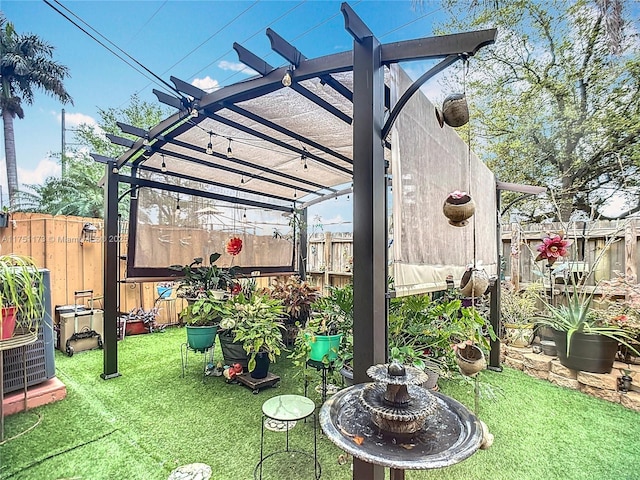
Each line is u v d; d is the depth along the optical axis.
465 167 3.00
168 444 2.26
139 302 5.57
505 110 6.95
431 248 2.24
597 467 2.04
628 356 3.37
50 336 3.00
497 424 2.55
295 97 2.59
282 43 2.03
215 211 4.96
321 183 5.11
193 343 3.45
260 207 5.54
